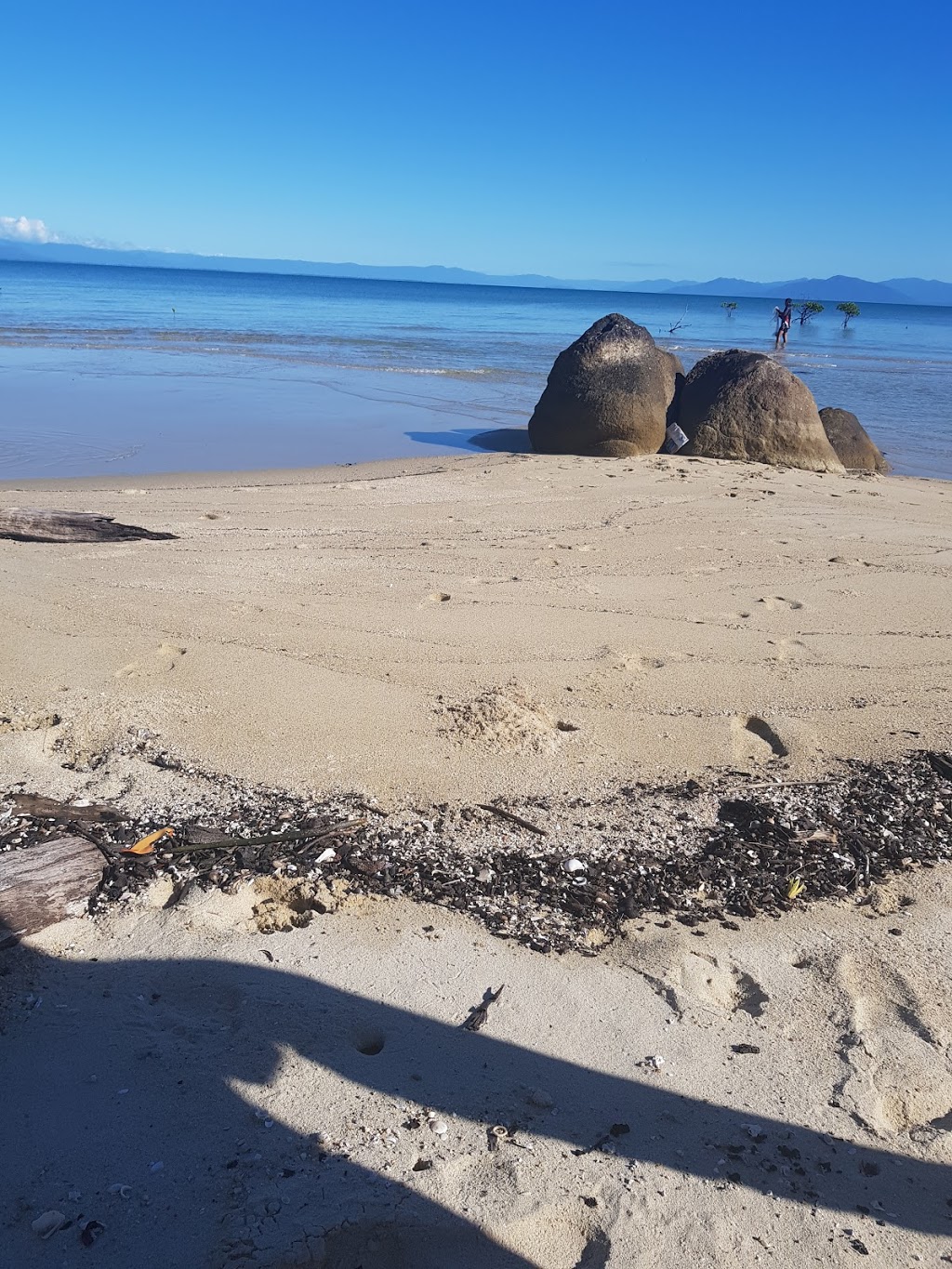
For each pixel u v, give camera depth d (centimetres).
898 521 954
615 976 303
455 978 298
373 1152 234
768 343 3828
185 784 395
